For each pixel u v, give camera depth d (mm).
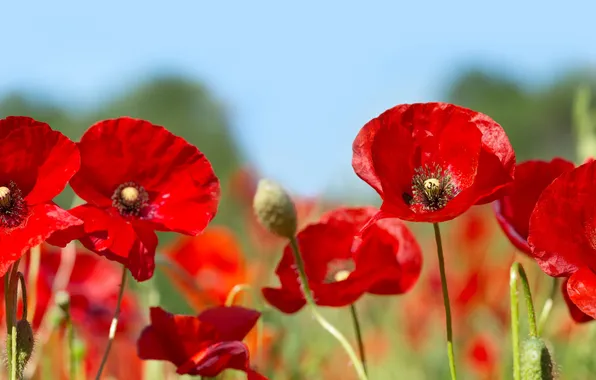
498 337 1761
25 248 1008
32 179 1028
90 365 1380
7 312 1031
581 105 1504
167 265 1282
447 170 1052
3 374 1169
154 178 1080
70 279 1365
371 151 1036
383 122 1045
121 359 1402
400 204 1029
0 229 1017
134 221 1060
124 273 1075
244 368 1084
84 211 1057
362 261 1118
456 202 1017
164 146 1076
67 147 1029
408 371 1923
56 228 1013
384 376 1813
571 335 1475
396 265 1129
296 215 1096
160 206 1081
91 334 1374
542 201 1018
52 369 1365
